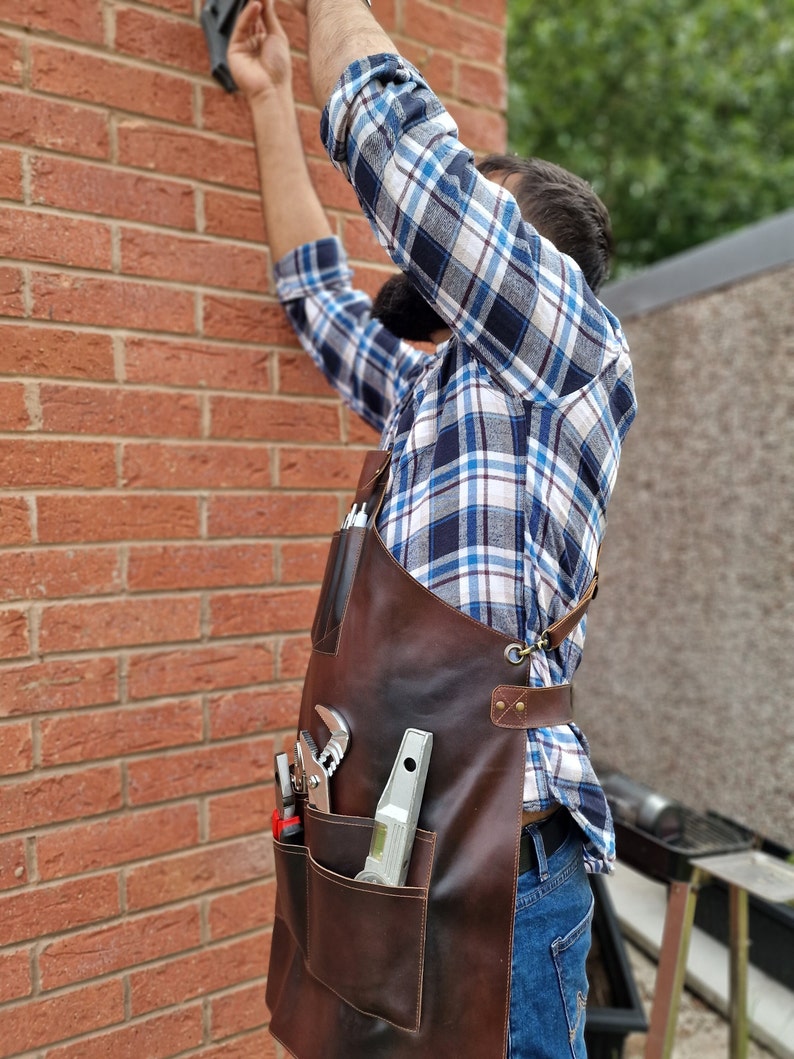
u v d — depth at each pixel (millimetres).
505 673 847
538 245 859
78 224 1254
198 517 1386
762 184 6727
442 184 822
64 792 1252
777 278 2594
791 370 2541
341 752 898
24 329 1210
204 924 1394
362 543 943
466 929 832
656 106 6402
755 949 2283
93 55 1262
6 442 1197
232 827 1426
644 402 3146
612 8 6105
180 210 1355
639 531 3162
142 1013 1326
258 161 1392
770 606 2596
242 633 1438
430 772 854
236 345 1424
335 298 1391
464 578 879
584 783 928
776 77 6672
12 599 1203
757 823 2617
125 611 1310
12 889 1207
